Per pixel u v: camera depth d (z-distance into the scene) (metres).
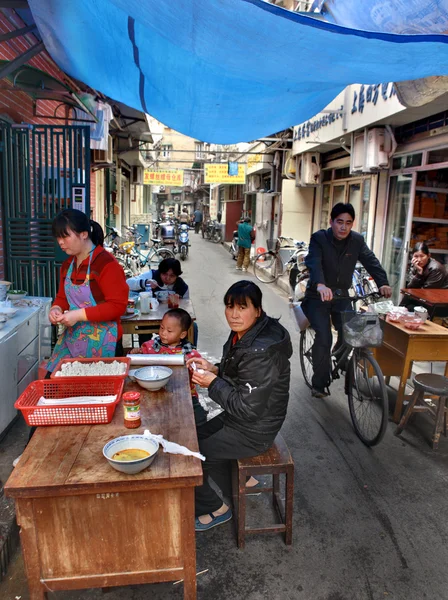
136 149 13.32
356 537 2.67
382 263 7.94
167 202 53.03
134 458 1.76
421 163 6.78
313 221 11.84
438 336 3.83
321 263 4.27
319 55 2.72
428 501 3.00
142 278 5.08
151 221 23.61
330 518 2.82
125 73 4.29
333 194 10.49
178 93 4.47
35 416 2.00
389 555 2.53
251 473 2.47
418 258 5.70
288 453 2.56
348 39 2.41
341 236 4.18
